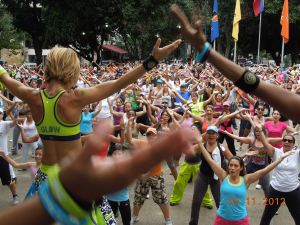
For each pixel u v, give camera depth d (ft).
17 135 39.73
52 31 116.98
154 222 24.66
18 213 2.18
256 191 30.01
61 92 8.26
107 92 8.25
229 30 155.63
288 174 20.48
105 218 8.77
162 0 118.62
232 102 45.62
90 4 115.85
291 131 30.04
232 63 4.12
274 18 152.46
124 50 208.44
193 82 60.90
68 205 2.15
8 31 182.70
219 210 18.69
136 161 2.09
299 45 163.84
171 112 29.04
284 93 3.81
